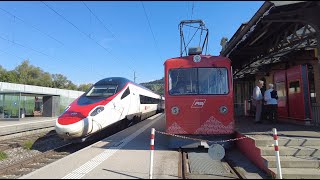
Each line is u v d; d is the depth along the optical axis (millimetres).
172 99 10992
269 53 14867
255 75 22969
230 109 10883
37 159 11992
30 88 47094
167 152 10516
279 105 16750
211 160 9484
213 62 11195
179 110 10914
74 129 12773
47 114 38938
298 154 8789
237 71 22312
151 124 21219
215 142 10422
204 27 14906
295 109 14570
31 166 10820
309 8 9781
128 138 13781
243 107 24062
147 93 27594
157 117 30844
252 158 9156
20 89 45000
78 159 9406
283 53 15383
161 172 7949
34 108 45125
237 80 25188
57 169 8219
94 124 13719
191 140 10766
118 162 9016
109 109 15047
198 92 10984
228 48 14961
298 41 12555
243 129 11945
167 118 10977
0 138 17875
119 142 12617
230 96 10945
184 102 10930
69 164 8773
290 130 11578
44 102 39125
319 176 7461
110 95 16062
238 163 9016
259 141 9008
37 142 17641
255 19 10016
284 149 8781
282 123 14508
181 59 11328
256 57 16891
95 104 14742
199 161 9367
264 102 15031
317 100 14758
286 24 12203
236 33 13523
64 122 12961
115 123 16141
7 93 31844
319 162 8117
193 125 10828
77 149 14586
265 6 8875
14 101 34750
